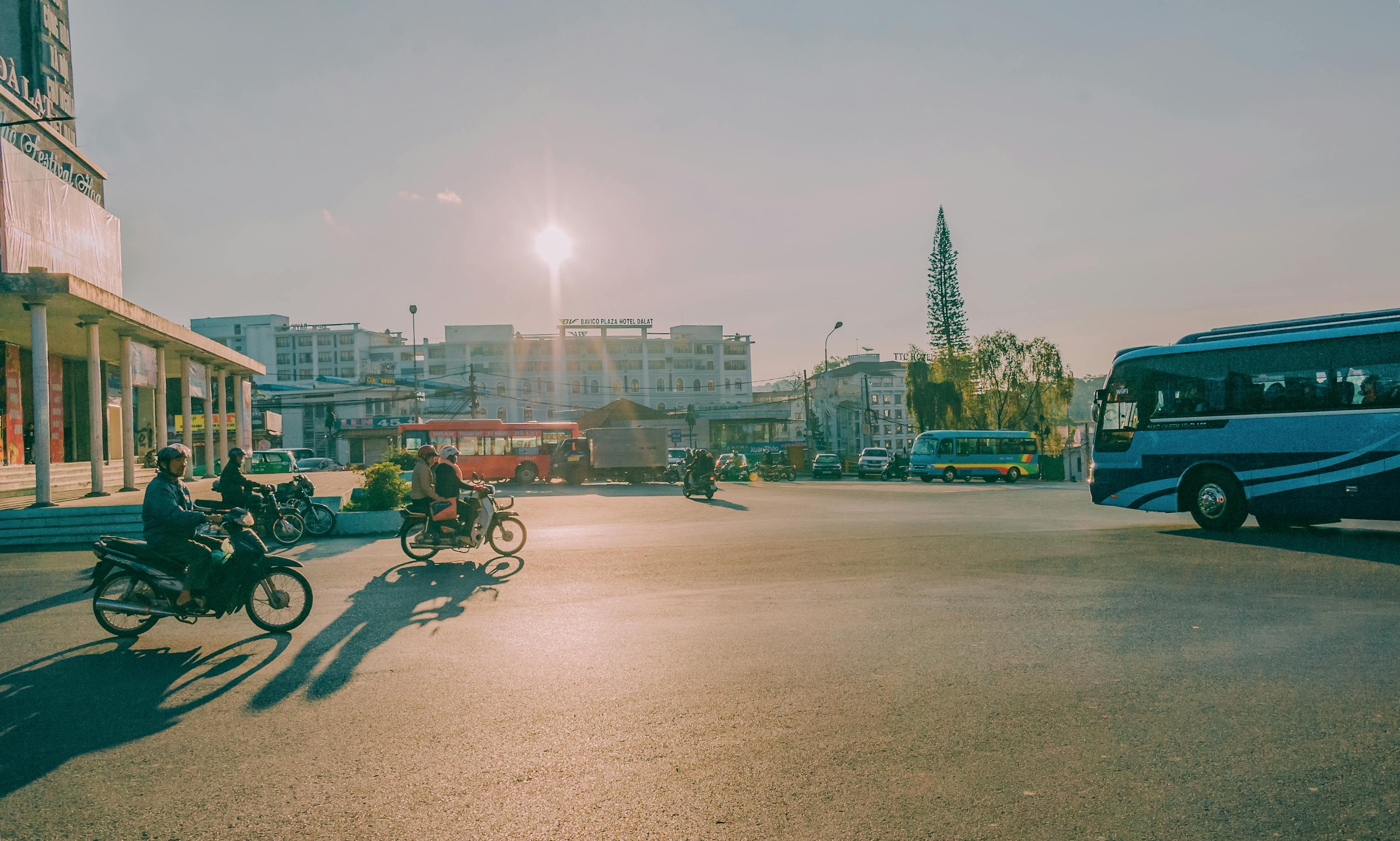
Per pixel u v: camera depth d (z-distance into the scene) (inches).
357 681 217.2
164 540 271.1
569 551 487.2
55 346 1003.9
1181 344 570.6
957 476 1631.4
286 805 141.6
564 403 4042.8
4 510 572.4
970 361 2249.0
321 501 605.3
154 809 140.8
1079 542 491.2
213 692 208.4
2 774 156.4
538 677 218.4
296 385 2714.1
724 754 161.8
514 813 137.3
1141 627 263.1
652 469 1456.7
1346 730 169.3
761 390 4822.8
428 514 446.3
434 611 309.6
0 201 770.2
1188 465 548.1
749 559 442.0
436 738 173.2
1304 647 235.5
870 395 3983.8
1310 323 540.4
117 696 205.6
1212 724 173.8
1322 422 499.5
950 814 134.2
